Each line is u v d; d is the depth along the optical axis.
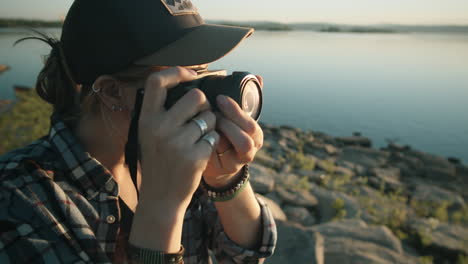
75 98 0.95
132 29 0.83
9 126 8.59
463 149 17.20
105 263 0.75
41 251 0.69
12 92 16.41
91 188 0.84
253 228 1.06
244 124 0.81
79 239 0.74
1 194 0.72
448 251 4.91
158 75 0.75
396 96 34.00
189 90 0.78
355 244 3.82
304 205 5.89
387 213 6.19
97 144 0.93
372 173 10.49
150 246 0.74
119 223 0.89
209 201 1.14
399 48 139.38
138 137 0.78
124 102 0.89
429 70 64.56
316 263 2.66
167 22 0.86
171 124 0.74
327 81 44.22
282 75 48.97
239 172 0.99
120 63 0.85
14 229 0.69
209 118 0.77
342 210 5.76
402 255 3.86
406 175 11.61
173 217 0.75
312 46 134.88
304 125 20.91
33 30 0.96
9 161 0.79
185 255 1.07
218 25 0.95
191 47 0.86
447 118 24.17
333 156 12.92
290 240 2.84
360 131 19.92
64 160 0.83
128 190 1.02
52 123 0.90
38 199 0.74
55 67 0.94
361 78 49.09
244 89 0.84
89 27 0.85
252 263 1.06
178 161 0.73
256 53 87.12
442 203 7.78
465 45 172.50
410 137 19.00
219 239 1.09
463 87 42.91
